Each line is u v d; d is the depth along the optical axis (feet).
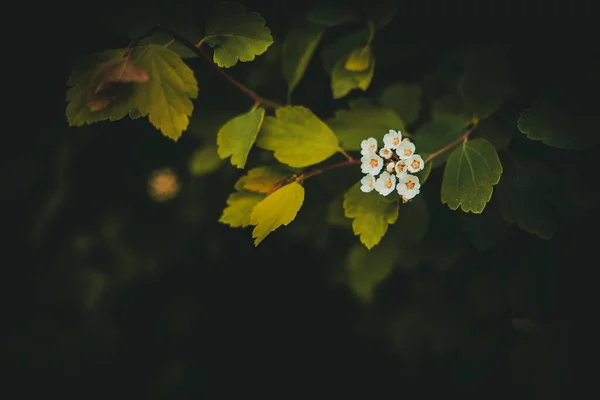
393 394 1.98
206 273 2.03
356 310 2.00
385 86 1.45
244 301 2.07
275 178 1.22
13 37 1.62
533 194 1.27
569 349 1.33
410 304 1.62
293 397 2.09
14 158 1.88
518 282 1.36
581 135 1.14
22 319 2.10
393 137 1.16
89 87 1.08
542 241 1.35
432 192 1.38
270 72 1.48
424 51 1.41
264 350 2.12
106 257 1.98
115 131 1.80
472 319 1.53
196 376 2.14
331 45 1.34
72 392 2.15
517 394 1.52
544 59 1.28
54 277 2.00
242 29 1.15
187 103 1.11
